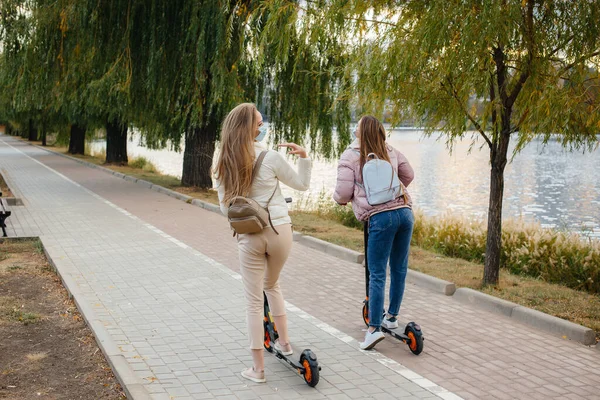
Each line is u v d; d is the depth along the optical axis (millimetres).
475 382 4766
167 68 16109
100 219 12773
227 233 11328
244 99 16562
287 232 4660
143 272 8188
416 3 7172
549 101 6418
